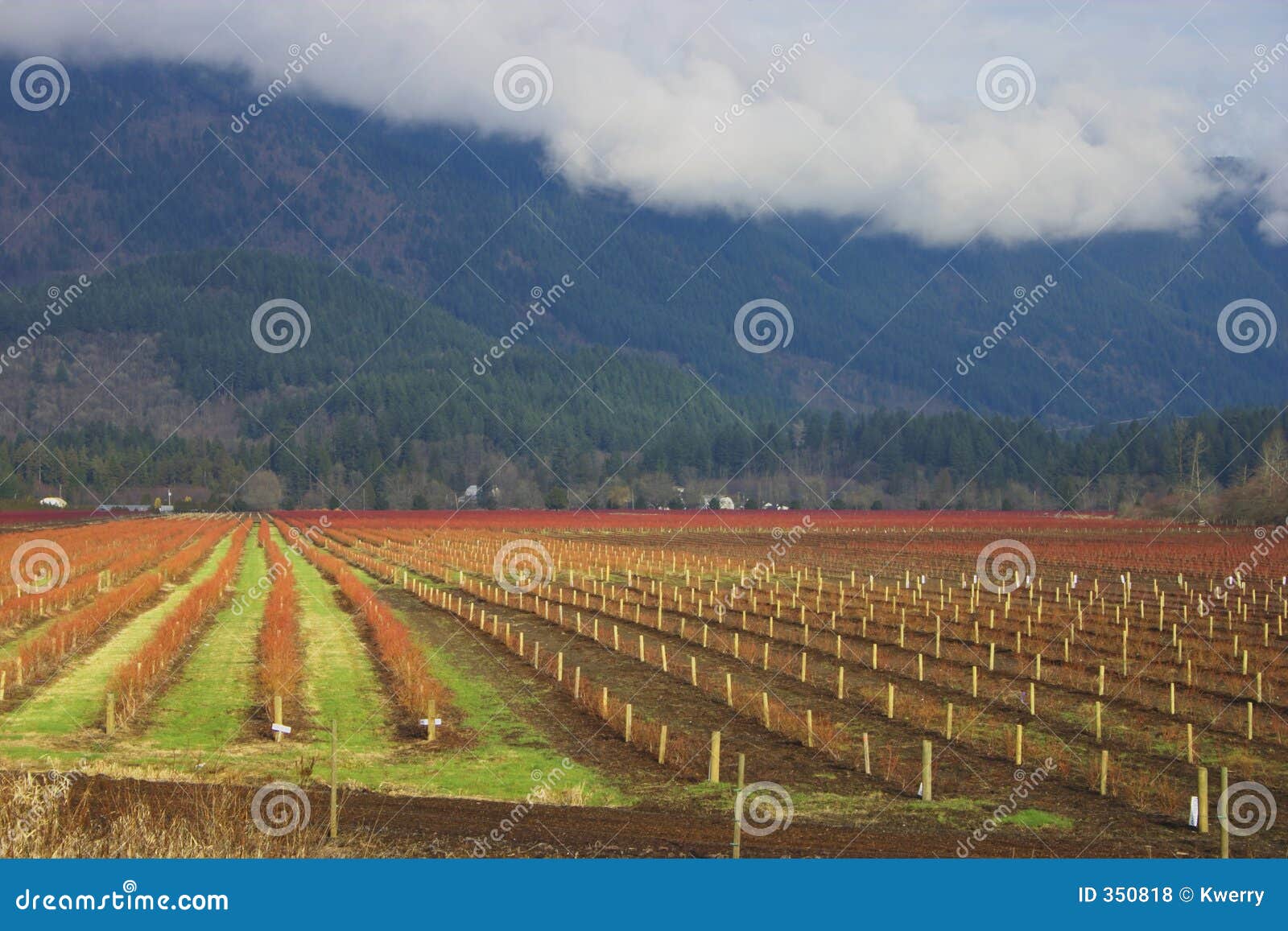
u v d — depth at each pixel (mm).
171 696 28984
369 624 42844
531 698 30594
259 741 24688
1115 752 25812
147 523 115062
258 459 191250
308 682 31672
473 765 23438
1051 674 34625
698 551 86500
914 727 27953
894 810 21062
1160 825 20625
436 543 91500
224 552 77312
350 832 17875
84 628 37438
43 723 25641
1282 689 32625
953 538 105500
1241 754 25672
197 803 18656
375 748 24672
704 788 22281
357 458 193250
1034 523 133000
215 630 40344
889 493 193875
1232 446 168500
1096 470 182500
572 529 117562
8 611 39250
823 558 80562
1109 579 66812
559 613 45844
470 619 45938
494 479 187125
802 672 34844
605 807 20562
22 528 99500
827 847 18375
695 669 32750
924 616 47969
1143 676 34375
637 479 188000
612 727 27281
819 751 25438
